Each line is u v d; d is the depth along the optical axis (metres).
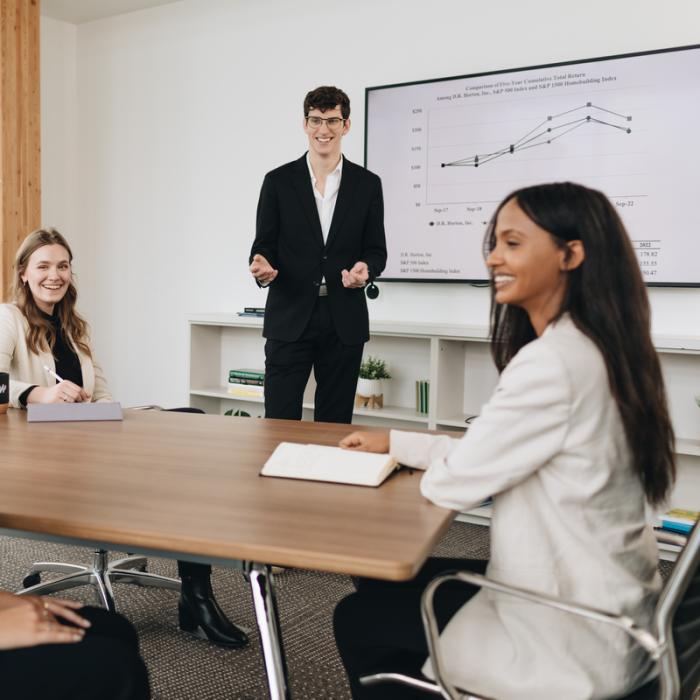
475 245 3.91
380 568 1.07
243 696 2.16
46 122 5.37
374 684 1.24
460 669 1.18
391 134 4.09
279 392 3.26
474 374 4.00
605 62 3.51
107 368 5.52
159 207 5.16
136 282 5.32
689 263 3.40
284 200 3.17
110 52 5.30
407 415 3.91
